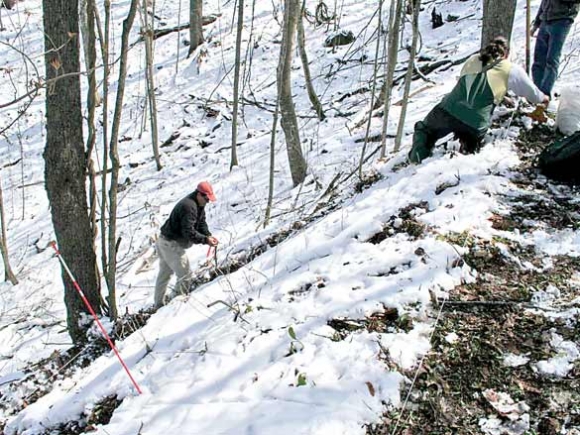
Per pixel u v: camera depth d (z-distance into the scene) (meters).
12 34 18.34
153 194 10.70
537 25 6.66
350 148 8.86
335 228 4.88
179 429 3.10
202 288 4.81
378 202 5.03
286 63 7.99
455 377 3.15
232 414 3.10
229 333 3.82
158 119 13.66
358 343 3.40
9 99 15.48
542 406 2.94
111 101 14.75
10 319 7.89
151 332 4.23
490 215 4.48
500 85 5.03
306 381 3.20
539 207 4.58
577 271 3.86
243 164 10.37
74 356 4.76
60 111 5.00
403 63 11.81
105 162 5.25
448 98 5.30
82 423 3.63
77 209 5.29
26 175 12.80
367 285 3.92
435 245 4.09
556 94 6.79
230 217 8.50
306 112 11.63
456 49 11.59
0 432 3.86
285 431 2.87
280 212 7.69
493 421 2.90
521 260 4.01
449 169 5.13
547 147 5.07
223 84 14.41
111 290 5.30
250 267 4.77
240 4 9.23
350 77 12.64
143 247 8.66
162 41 17.20
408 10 13.95
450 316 3.56
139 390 3.57
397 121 8.83
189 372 3.58
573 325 3.38
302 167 8.56
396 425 2.88
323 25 15.12
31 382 4.55
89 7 5.05
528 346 3.29
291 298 4.06
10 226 11.04
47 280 8.95
